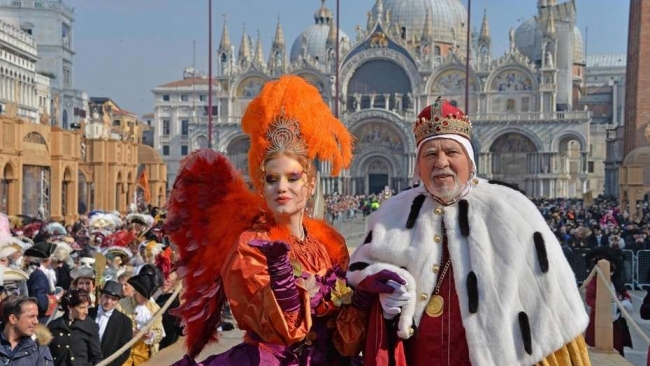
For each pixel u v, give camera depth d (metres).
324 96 112.25
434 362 4.92
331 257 5.55
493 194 5.09
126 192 47.59
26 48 81.56
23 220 29.25
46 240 20.67
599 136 129.12
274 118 5.18
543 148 101.94
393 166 108.50
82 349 9.62
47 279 14.62
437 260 5.01
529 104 105.88
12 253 15.17
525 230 4.90
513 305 4.79
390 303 4.81
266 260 4.73
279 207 5.11
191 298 5.36
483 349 4.72
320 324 5.09
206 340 5.48
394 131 108.38
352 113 107.94
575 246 28.59
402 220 5.21
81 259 17.08
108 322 10.58
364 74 112.88
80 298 9.75
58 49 104.19
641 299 25.20
